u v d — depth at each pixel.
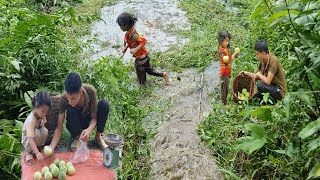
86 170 2.94
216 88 4.52
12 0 4.70
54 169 2.83
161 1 6.97
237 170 3.32
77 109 3.05
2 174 3.21
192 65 5.02
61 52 4.34
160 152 3.54
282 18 2.94
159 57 5.11
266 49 3.86
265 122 3.60
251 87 4.07
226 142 3.56
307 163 2.85
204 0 6.83
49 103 2.89
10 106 3.85
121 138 2.97
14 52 3.86
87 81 4.11
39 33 3.98
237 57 4.88
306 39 2.89
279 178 3.12
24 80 3.96
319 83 2.76
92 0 6.87
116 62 4.59
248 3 6.67
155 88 4.55
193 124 3.92
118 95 4.19
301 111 3.24
